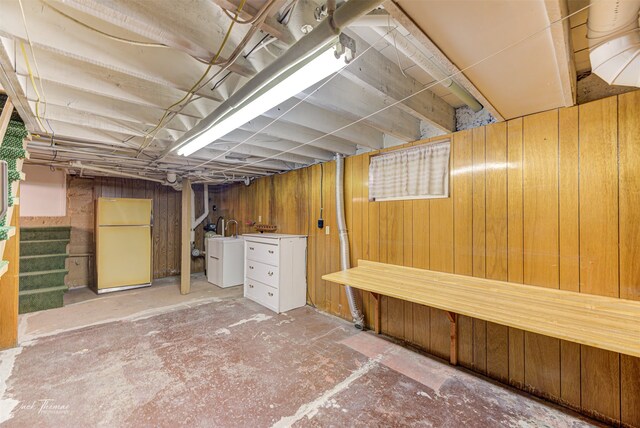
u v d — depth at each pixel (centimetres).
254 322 345
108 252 479
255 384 219
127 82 179
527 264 212
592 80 188
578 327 152
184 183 476
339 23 108
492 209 231
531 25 107
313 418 183
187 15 123
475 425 178
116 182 553
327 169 383
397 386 217
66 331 314
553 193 201
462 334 247
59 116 215
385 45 170
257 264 422
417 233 281
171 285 532
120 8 105
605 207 181
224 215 642
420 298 206
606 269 181
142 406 193
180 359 255
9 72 149
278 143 318
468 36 115
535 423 179
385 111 245
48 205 480
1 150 196
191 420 180
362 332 316
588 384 187
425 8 101
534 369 209
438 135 270
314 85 184
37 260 405
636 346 131
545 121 204
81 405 193
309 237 413
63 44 128
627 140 174
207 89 178
